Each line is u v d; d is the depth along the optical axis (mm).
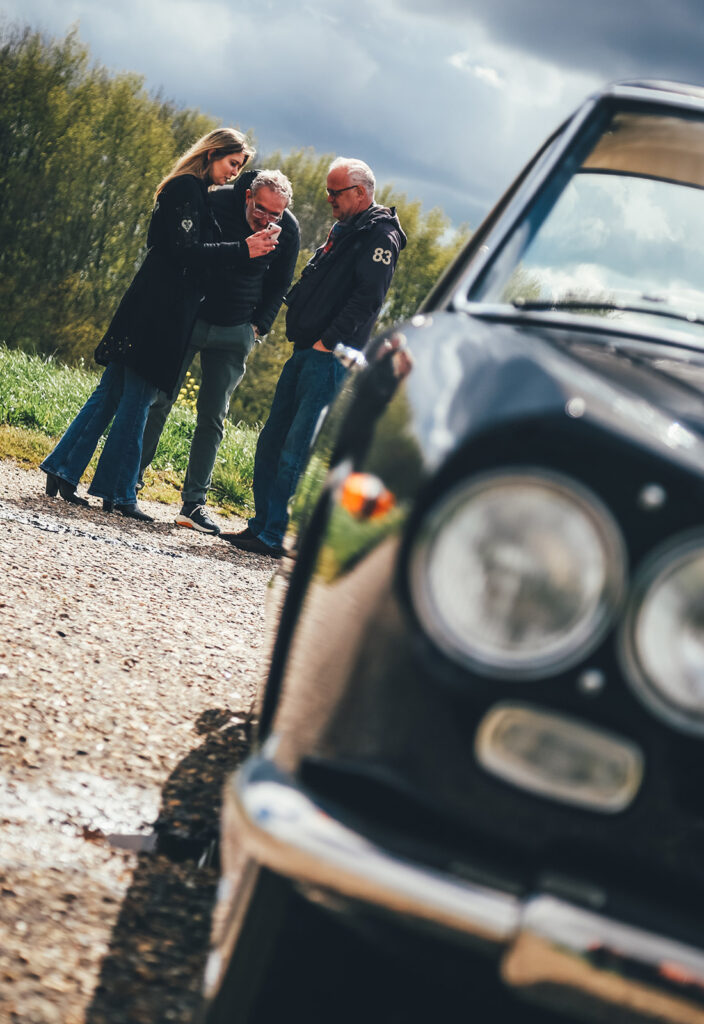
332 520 1683
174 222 5887
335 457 1979
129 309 5961
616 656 1412
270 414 6418
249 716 3455
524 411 1503
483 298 2287
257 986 1624
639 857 1441
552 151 2578
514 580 1426
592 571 1409
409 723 1474
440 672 1455
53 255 48875
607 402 1550
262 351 54031
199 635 4176
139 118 49906
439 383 1711
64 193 48656
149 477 7895
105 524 5828
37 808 2521
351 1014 1654
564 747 1436
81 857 2367
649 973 1357
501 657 1436
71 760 2807
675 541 1395
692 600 1394
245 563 5922
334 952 1634
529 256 2404
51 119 48125
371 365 2121
